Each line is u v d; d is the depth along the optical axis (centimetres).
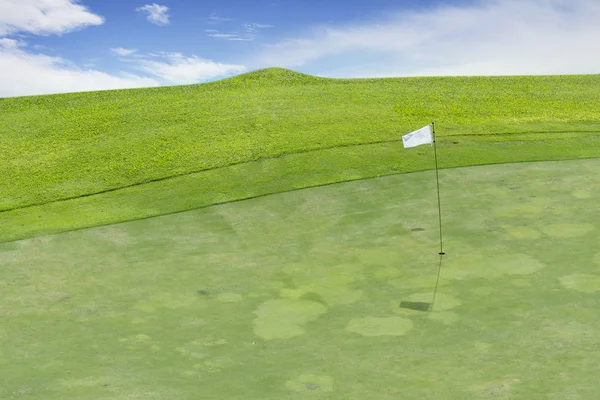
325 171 1775
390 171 1738
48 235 1477
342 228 1364
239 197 1645
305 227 1397
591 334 810
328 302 1008
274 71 3350
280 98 2733
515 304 927
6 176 1961
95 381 796
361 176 1717
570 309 892
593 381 692
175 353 867
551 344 793
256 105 2612
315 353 834
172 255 1294
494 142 1942
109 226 1512
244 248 1304
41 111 2792
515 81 3003
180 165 1923
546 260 1084
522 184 1542
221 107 2608
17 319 1025
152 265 1244
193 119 2442
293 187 1681
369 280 1080
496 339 823
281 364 809
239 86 3081
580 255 1089
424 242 1230
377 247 1233
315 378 762
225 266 1211
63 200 1733
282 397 720
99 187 1809
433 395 695
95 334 952
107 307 1056
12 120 2658
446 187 1572
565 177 1570
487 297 963
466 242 1208
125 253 1327
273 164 1866
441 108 2445
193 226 1470
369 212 1450
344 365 791
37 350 905
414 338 852
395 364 781
